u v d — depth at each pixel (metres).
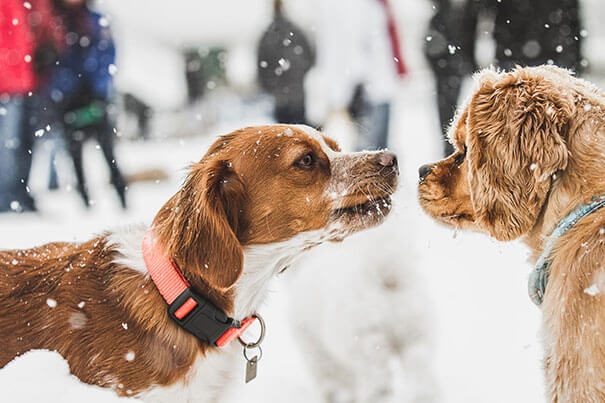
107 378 2.52
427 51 7.57
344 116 7.61
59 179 10.07
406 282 3.40
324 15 7.39
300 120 7.80
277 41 7.61
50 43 6.94
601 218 2.21
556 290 2.28
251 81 19.55
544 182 2.33
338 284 3.37
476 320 4.26
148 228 2.83
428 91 17.45
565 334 2.21
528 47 6.73
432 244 5.74
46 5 6.89
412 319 3.38
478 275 5.01
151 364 2.52
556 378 2.26
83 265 2.69
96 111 7.23
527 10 6.64
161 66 19.58
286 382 3.68
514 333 4.06
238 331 2.68
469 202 2.76
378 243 3.39
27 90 6.90
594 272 2.14
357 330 3.34
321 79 7.67
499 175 2.42
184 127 17.67
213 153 2.78
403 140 11.55
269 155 2.72
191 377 2.57
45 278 2.68
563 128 2.33
